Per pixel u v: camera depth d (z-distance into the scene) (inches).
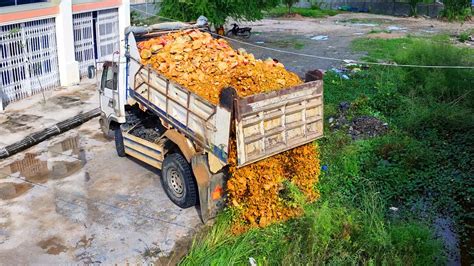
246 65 349.4
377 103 571.8
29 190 390.9
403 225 317.7
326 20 1438.2
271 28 1268.5
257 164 313.3
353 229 304.0
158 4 1020.5
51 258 302.7
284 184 333.4
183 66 348.8
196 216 351.6
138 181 405.4
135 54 385.1
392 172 400.8
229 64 346.9
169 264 298.5
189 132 336.2
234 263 283.3
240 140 293.7
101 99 457.7
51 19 655.1
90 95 645.9
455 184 390.9
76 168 431.5
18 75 614.5
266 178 319.0
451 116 500.1
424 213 354.3
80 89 672.4
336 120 535.5
